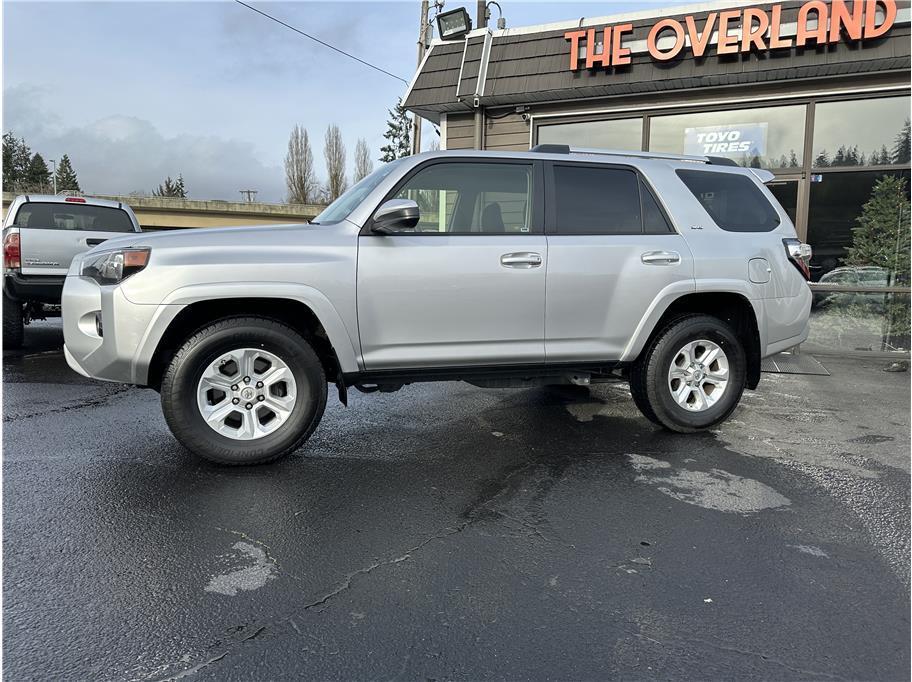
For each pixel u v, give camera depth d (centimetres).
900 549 266
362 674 184
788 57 712
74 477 334
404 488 328
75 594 222
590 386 588
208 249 333
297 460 368
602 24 803
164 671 184
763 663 191
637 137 845
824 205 778
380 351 363
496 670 187
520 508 305
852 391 585
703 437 429
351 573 241
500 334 382
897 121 740
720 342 431
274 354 348
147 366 327
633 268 401
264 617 211
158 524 279
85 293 343
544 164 400
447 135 930
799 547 267
